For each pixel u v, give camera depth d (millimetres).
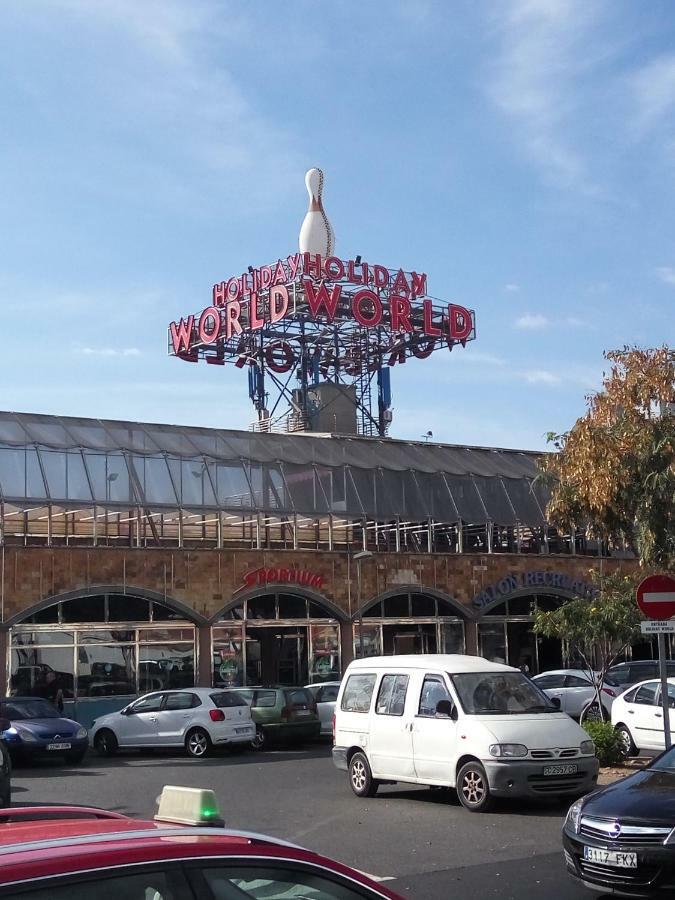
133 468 34906
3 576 30812
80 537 33281
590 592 41562
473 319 54125
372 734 17141
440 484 40719
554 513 20031
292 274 50312
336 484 38531
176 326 54750
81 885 3225
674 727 21562
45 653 31266
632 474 18688
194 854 3488
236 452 37625
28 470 32906
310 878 3744
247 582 34875
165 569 33531
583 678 29203
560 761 15133
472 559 39594
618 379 19562
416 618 38281
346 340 53125
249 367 53875
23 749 24156
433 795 17359
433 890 10430
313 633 36188
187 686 33531
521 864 11695
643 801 10102
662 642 15148
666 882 9523
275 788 19031
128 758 26516
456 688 16078
